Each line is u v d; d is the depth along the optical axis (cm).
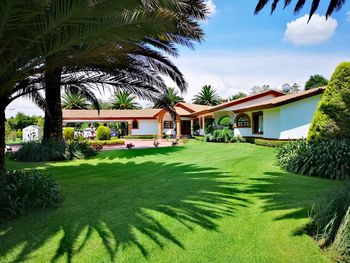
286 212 425
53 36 376
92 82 766
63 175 751
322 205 385
